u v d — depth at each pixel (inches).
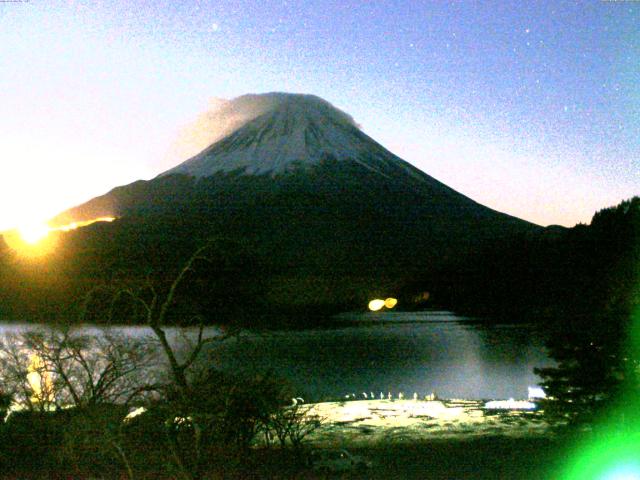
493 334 3757.4
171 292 428.1
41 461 733.3
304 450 853.8
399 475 785.6
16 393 909.2
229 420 591.8
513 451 947.3
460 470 819.4
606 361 1051.3
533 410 1533.0
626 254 1625.2
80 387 874.1
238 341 626.5
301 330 4099.4
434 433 1242.0
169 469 489.4
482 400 1796.3
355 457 818.2
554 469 815.7
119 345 857.5
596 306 1421.0
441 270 5590.6
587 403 1079.6
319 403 1692.9
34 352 911.7
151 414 507.5
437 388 2212.1
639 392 1049.5
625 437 941.8
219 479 595.8
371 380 2388.0
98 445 583.8
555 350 1095.0
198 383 511.5
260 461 749.9
